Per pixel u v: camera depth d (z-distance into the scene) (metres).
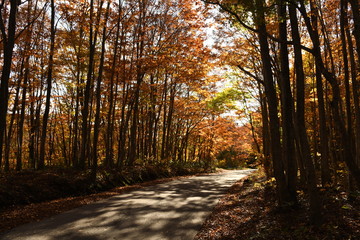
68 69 18.80
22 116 16.34
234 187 16.20
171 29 18.41
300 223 6.23
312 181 6.05
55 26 15.88
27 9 15.69
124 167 19.33
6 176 11.89
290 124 8.16
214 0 6.92
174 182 19.44
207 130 30.84
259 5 6.07
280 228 6.20
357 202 7.03
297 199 8.45
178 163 28.55
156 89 21.81
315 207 5.94
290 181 7.95
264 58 8.41
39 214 8.66
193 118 28.52
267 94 8.34
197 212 9.35
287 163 8.09
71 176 13.55
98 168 17.28
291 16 6.82
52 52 14.62
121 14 16.69
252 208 9.05
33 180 11.80
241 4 6.25
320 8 9.98
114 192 13.76
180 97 25.84
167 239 6.42
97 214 8.78
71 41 16.28
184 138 33.22
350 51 9.02
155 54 17.03
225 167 48.41
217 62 12.52
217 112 26.64
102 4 14.92
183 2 15.79
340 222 5.82
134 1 16.95
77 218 8.23
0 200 9.38
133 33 18.38
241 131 28.73
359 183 5.39
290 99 8.20
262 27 8.36
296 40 6.76
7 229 7.01
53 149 25.80
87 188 13.34
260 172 17.56
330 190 8.57
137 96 19.91
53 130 24.22
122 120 19.14
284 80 8.18
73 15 13.74
